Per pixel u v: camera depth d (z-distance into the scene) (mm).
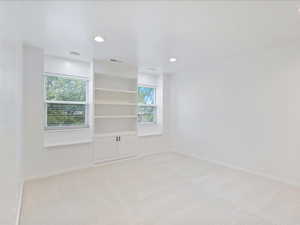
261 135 3242
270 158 3119
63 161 3416
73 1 1721
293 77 2826
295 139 2820
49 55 3463
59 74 3605
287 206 2215
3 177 1257
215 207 2195
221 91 3910
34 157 3068
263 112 3207
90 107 3959
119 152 4242
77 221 1901
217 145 4020
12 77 1731
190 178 3139
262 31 2439
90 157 3795
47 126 3521
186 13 1961
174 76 5113
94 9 1880
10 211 1517
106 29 2365
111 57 3666
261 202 2316
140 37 2629
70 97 3842
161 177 3182
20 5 1770
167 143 5262
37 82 3107
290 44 2848
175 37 2633
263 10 1903
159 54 3475
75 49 3160
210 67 4129
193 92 4570
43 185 2809
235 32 2469
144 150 4777
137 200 2363
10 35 1619
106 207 2186
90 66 3957
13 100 1780
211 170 3561
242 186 2809
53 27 2301
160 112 5234
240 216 2006
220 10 1902
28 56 3004
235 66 3627
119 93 4543
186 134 4781
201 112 4375
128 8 1858
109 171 3482
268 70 3123
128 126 4711
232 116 3707
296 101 2803
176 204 2268
